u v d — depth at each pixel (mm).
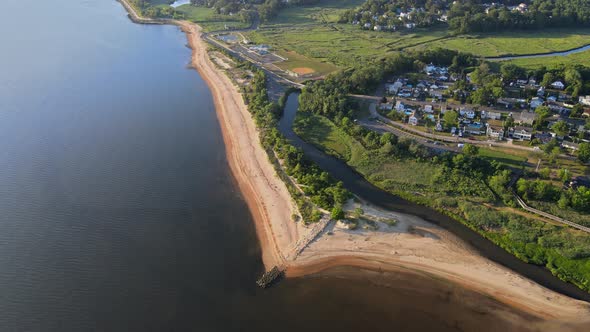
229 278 107562
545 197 129750
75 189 138750
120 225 123812
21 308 96500
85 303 98500
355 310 99875
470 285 105875
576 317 96438
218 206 134000
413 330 95188
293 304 101062
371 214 129500
